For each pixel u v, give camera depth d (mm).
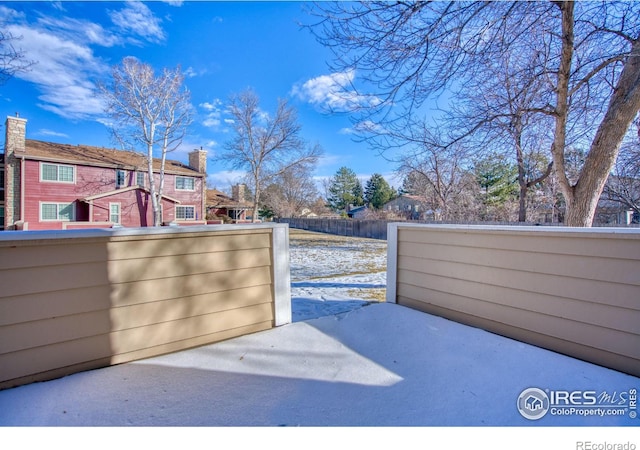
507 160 6859
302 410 1703
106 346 2133
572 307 2314
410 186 17500
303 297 4453
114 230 2148
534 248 2529
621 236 2082
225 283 2658
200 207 22938
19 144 16047
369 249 12234
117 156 20578
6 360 1812
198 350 2428
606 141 3439
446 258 3191
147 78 18422
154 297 2318
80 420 1594
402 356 2348
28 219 16094
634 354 2023
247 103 23016
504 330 2719
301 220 27688
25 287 1862
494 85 4297
